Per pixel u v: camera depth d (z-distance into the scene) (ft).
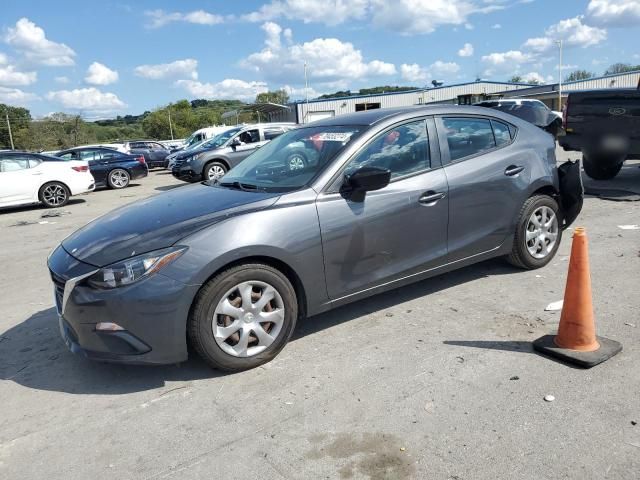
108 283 10.62
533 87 176.14
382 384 10.75
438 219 14.06
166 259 10.72
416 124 14.23
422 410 9.75
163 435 9.62
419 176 13.85
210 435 9.52
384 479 8.11
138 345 10.73
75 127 236.63
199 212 11.90
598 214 24.41
